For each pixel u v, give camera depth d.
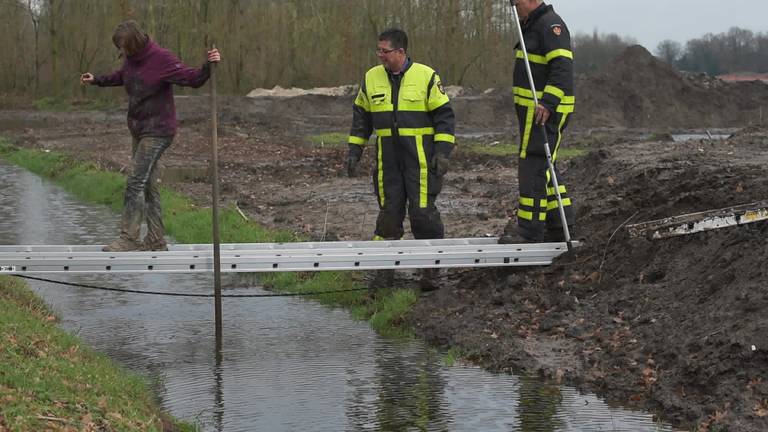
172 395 7.88
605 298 9.13
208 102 54.59
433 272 10.65
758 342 7.04
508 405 7.44
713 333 7.46
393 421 7.18
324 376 8.34
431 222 10.57
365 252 9.92
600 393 7.63
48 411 5.77
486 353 8.62
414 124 10.38
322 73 60.56
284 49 60.31
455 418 7.20
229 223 15.44
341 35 55.53
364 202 18.00
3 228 16.23
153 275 12.80
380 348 9.20
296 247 10.29
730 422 6.59
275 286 11.94
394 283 11.13
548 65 9.95
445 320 9.56
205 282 12.36
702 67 77.56
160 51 9.49
